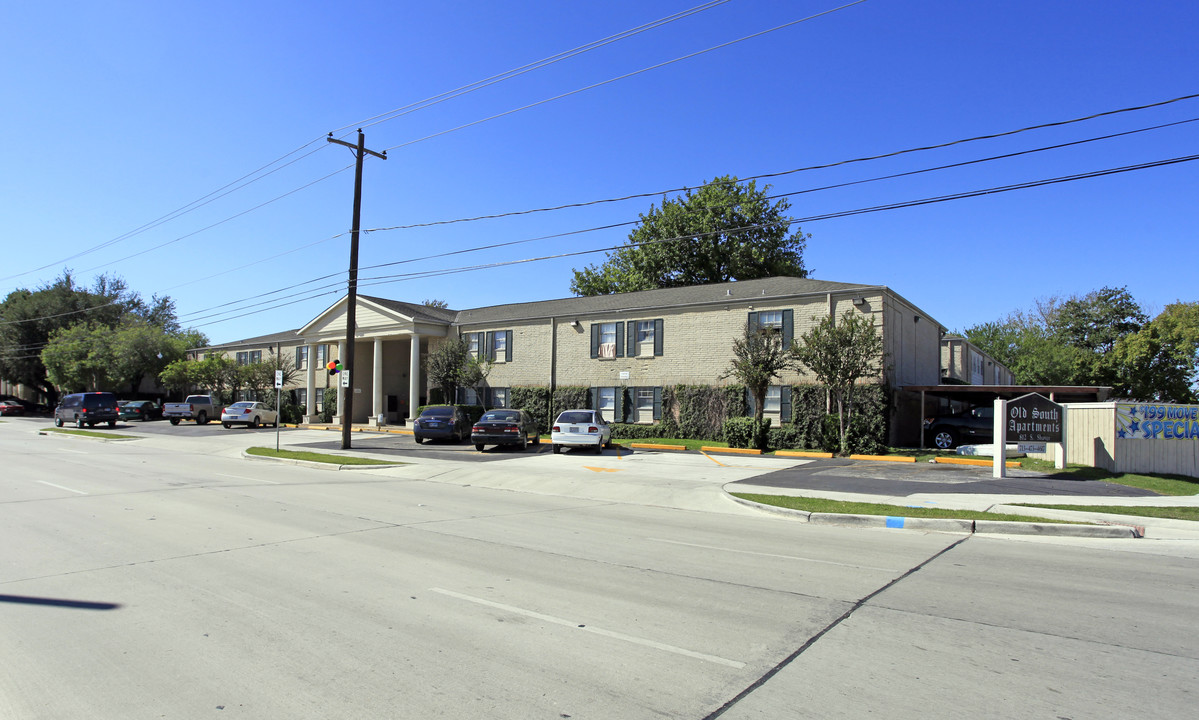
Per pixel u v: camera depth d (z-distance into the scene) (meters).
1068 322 56.06
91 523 10.16
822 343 23.41
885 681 4.48
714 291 31.70
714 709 4.03
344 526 10.13
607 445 25.20
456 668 4.63
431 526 10.30
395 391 44.19
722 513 12.54
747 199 47.78
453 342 36.22
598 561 8.00
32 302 67.19
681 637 5.32
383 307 39.03
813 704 4.11
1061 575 7.59
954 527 10.66
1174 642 5.30
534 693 4.23
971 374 39.97
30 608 5.94
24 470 18.31
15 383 68.75
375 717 3.89
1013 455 22.05
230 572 7.21
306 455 22.22
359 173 24.98
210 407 44.72
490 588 6.69
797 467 19.64
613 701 4.13
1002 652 5.04
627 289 52.44
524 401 34.97
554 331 34.75
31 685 4.33
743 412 28.47
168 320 79.88
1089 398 30.67
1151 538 10.13
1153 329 46.34
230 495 13.48
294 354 49.25
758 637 5.34
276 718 3.87
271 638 5.20
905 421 28.48
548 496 14.82
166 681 4.39
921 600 6.45
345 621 5.61
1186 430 18.09
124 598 6.24
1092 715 3.99
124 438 32.75
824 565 7.95
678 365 30.75
